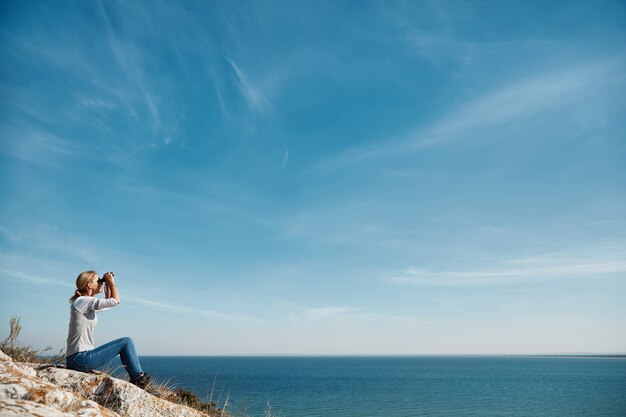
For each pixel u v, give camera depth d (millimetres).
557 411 45688
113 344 6750
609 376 127812
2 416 3146
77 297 6617
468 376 128625
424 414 40844
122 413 5895
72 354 6414
